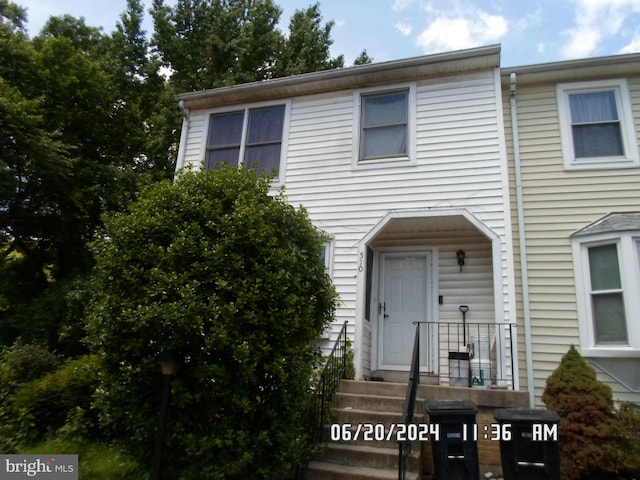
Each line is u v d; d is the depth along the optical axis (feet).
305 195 27.30
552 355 21.59
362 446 16.81
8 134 39.19
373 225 25.26
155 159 54.95
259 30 59.52
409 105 26.63
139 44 58.29
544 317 22.21
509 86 26.32
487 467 18.12
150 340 13.96
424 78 26.81
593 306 21.59
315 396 17.28
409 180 25.32
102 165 48.14
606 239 21.68
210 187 16.02
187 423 13.51
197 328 13.14
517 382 20.77
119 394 13.84
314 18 65.05
